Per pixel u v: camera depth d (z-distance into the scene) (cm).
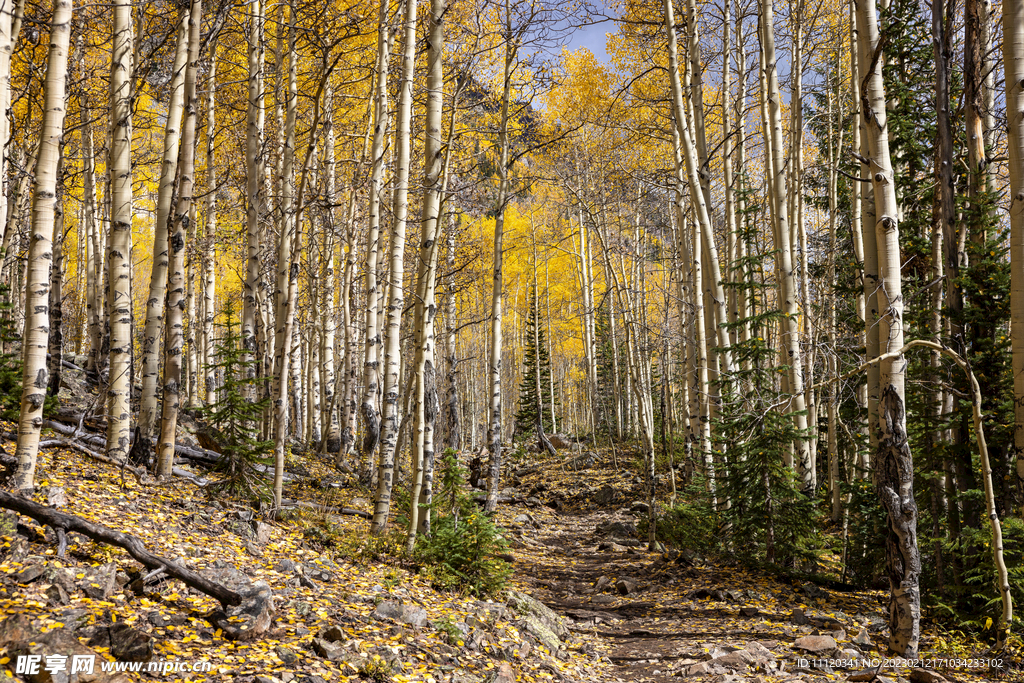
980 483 836
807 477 1191
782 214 1207
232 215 1953
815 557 1104
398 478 1249
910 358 948
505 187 1619
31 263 632
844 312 1445
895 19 1064
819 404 1508
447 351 2248
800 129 1545
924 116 1098
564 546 1532
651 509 1415
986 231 867
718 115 1988
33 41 1041
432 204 912
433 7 930
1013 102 633
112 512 686
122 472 824
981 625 738
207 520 772
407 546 868
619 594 1067
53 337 1188
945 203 834
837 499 1430
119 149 892
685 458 2025
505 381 4478
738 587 1001
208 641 472
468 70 1155
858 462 1362
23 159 1228
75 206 2167
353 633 549
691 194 1281
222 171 1803
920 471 895
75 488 724
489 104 1555
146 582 525
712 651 709
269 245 1742
